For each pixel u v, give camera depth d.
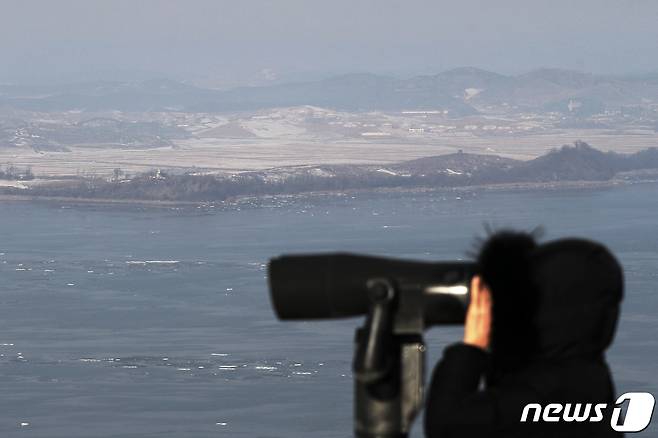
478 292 7.88
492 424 7.69
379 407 7.95
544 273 7.87
